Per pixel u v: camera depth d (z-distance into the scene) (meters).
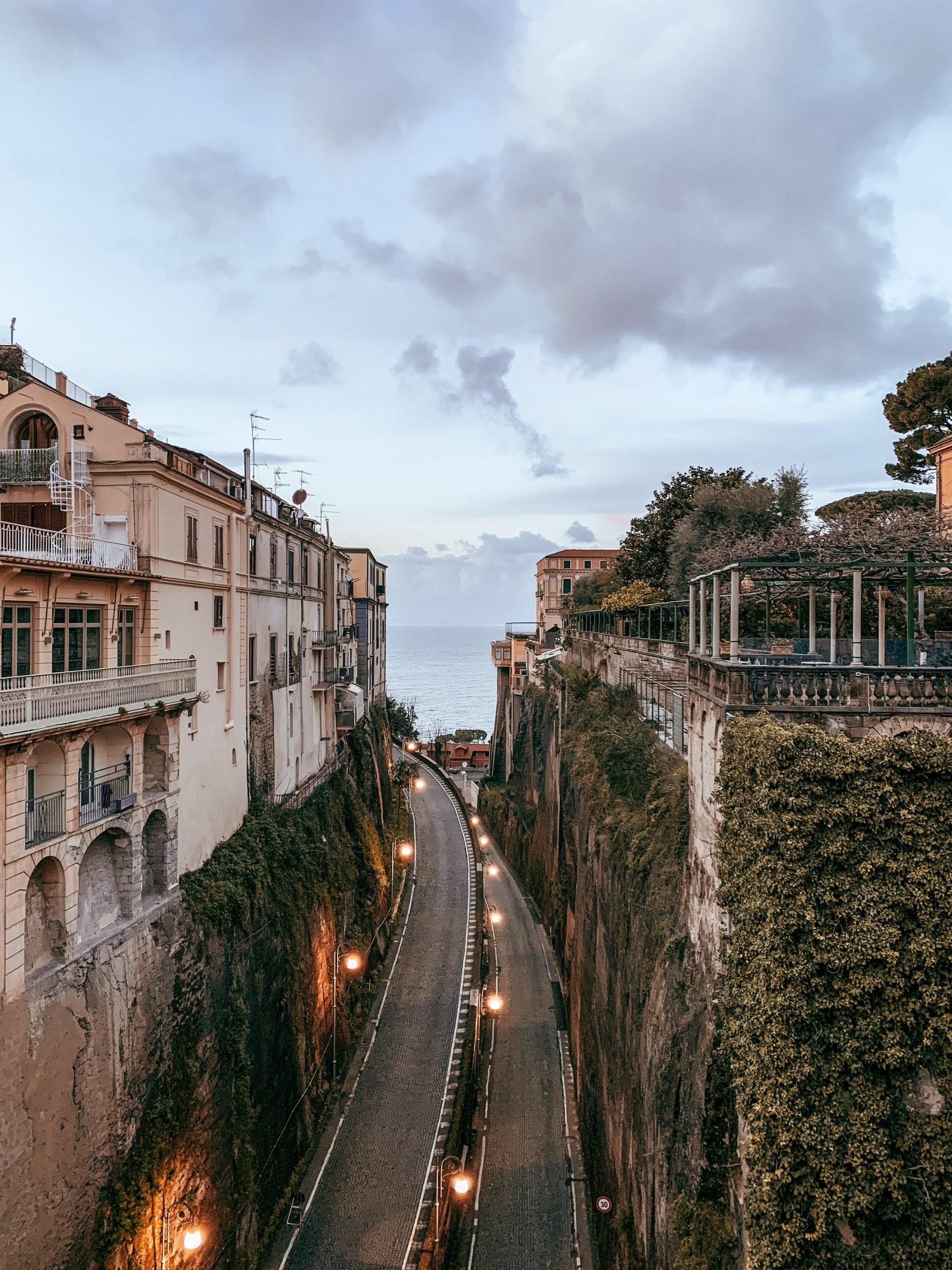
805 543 20.05
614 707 36.78
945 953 11.78
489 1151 26.20
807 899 12.23
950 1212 11.20
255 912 23.61
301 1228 21.92
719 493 35.91
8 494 20.39
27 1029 14.27
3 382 21.36
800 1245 11.45
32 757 16.02
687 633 26.81
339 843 35.22
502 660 84.25
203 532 24.14
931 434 41.91
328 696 41.28
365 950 34.16
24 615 16.36
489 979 37.31
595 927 27.95
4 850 13.88
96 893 17.67
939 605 23.67
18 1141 13.88
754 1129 12.06
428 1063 29.55
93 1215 15.52
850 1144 11.51
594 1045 26.61
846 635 24.00
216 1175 19.33
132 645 20.31
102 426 20.58
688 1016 15.97
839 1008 11.95
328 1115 26.50
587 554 88.75
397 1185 23.44
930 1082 11.66
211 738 24.00
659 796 23.03
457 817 60.03
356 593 61.38
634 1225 19.03
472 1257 22.14
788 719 13.84
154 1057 17.95
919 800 12.21
